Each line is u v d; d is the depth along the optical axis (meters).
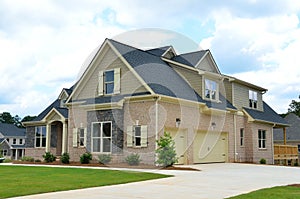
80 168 14.30
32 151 24.89
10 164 18.03
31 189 8.21
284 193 7.60
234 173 13.27
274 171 14.69
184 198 7.10
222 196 7.37
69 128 18.97
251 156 23.33
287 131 36.84
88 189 8.46
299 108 58.66
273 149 26.06
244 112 23.81
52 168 14.40
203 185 9.31
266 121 24.84
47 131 23.33
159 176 11.46
